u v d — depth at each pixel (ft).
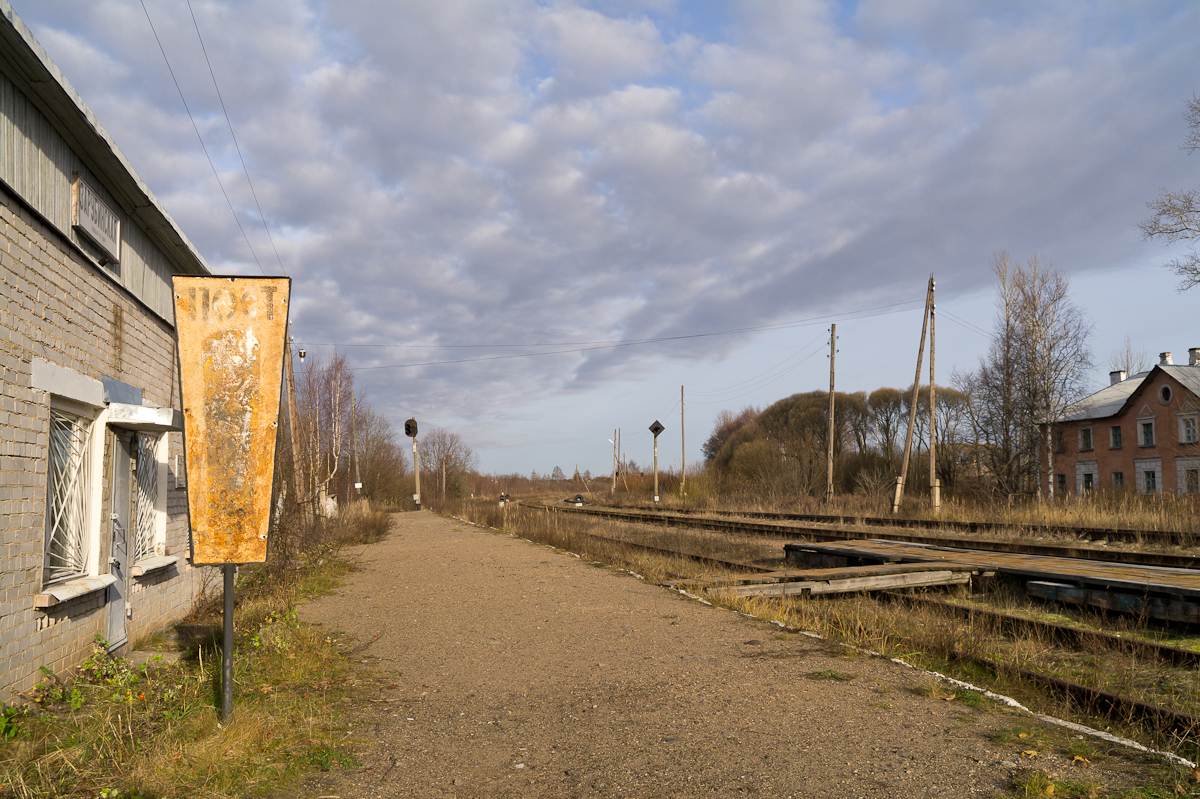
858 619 27.20
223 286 15.99
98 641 21.89
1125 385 166.91
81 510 22.63
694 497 135.85
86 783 12.82
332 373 125.59
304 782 13.56
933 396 97.25
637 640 25.94
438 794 13.17
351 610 33.42
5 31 15.46
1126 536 54.80
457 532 81.76
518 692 19.93
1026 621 26.35
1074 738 15.15
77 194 20.90
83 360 21.99
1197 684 19.45
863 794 12.69
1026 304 124.98
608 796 13.04
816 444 198.90
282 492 43.78
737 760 14.48
